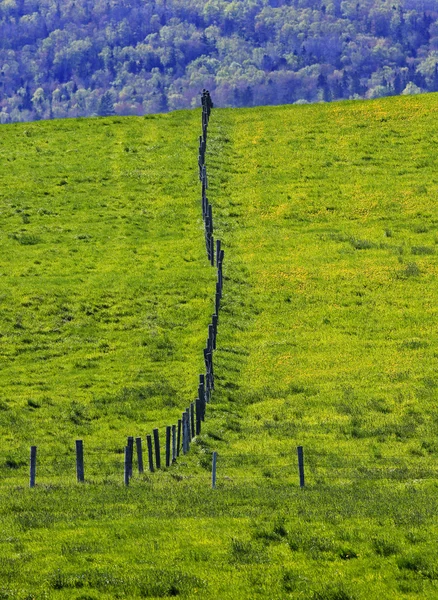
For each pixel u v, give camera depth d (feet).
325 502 274.36
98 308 579.48
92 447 404.57
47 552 225.35
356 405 446.19
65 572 210.18
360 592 197.98
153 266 642.63
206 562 216.95
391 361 502.38
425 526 239.09
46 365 512.22
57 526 247.50
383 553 220.23
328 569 211.41
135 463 376.27
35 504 275.18
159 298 592.19
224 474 351.25
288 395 464.65
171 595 200.34
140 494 291.17
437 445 396.57
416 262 640.58
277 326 556.92
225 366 502.38
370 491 303.07
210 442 403.75
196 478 336.70
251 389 473.26
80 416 446.60
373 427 419.95
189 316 570.05
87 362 514.27
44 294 593.42
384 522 243.60
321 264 641.81
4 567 214.90
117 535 237.45
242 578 206.90
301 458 321.52
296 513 256.32
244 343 537.24
